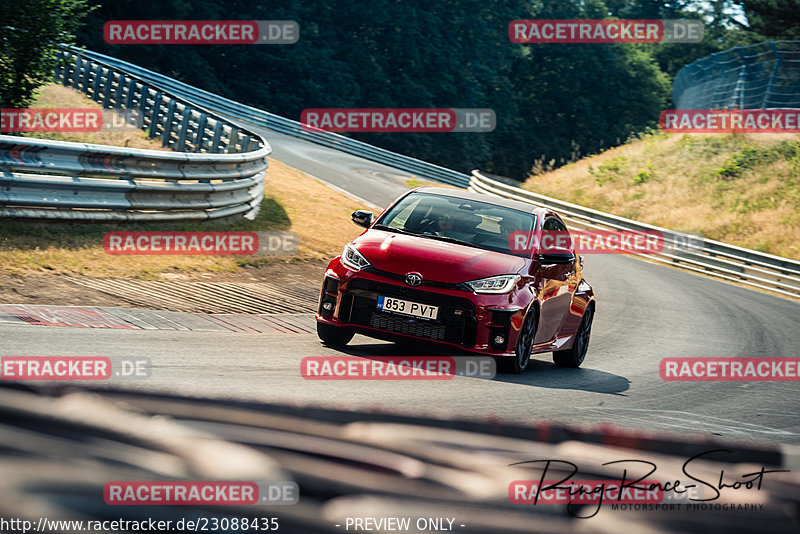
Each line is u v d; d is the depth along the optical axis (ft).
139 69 273.54
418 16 436.76
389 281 48.11
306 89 390.42
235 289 70.38
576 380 52.47
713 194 232.32
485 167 502.38
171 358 39.24
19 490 5.31
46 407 6.35
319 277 86.22
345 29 428.56
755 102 268.82
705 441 8.36
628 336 82.07
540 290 51.47
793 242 201.87
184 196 88.79
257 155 107.96
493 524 5.84
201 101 282.36
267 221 108.47
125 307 54.19
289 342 50.39
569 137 521.24
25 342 38.14
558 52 519.60
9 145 66.59
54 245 67.15
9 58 121.39
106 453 5.73
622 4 634.43
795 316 116.67
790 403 52.54
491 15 476.54
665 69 615.16
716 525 6.06
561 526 5.95
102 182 75.46
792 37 375.45
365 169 244.63
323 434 6.55
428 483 6.14
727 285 154.71
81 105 157.07
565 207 209.26
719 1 590.14
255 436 6.30
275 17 389.19
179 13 341.62
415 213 55.06
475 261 49.37
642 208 235.20
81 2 127.54
